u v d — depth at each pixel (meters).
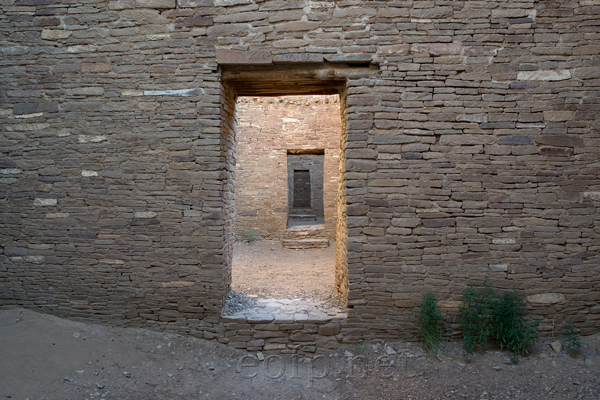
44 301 4.88
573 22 4.52
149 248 4.76
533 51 4.52
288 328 4.74
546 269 4.62
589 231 4.59
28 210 4.85
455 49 4.54
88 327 4.77
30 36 4.75
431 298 4.55
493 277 4.62
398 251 4.65
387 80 4.58
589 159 4.56
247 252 10.09
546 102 4.55
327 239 10.71
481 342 4.49
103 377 4.07
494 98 4.56
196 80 4.62
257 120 10.91
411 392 3.97
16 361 4.05
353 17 4.55
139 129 4.70
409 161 4.60
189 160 4.67
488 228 4.61
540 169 4.58
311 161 15.58
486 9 4.53
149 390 3.97
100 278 4.82
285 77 4.74
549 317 4.64
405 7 4.54
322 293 6.22
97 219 4.79
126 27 4.67
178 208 4.71
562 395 3.82
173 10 4.64
